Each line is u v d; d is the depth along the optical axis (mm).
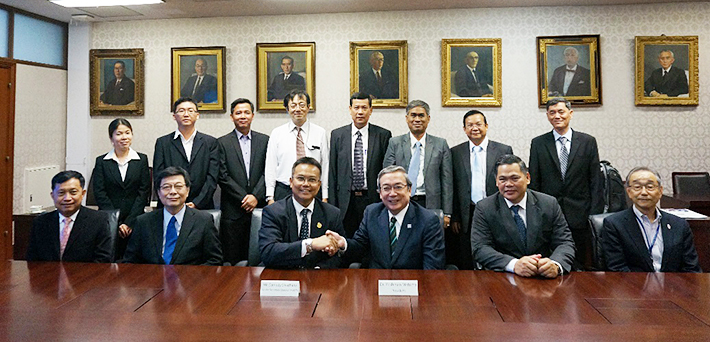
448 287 2180
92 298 2029
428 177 3838
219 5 5633
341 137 4145
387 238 2768
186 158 4039
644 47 5641
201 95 6125
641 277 2326
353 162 4117
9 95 5578
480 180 3922
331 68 6020
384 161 3980
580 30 5742
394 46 5883
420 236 2727
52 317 1798
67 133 6324
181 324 1722
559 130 3893
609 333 1616
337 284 2236
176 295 2066
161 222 3025
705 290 2102
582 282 2248
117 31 6266
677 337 1577
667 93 5656
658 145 5727
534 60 5797
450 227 4086
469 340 1565
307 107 4230
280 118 6098
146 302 1973
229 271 2484
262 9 5809
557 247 2693
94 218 3016
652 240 2781
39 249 2953
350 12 5973
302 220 2855
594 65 5703
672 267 2713
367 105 4109
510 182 2717
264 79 6051
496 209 2809
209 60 6102
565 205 3846
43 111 6020
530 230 2746
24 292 2119
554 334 1610
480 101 5812
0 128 5496
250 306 1921
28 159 5848
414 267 2736
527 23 5797
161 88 6234
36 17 5883
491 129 5852
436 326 1691
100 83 6270
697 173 5566
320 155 4250
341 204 4074
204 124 6195
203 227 3010
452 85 5852
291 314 1825
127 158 4066
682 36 5594
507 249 2773
